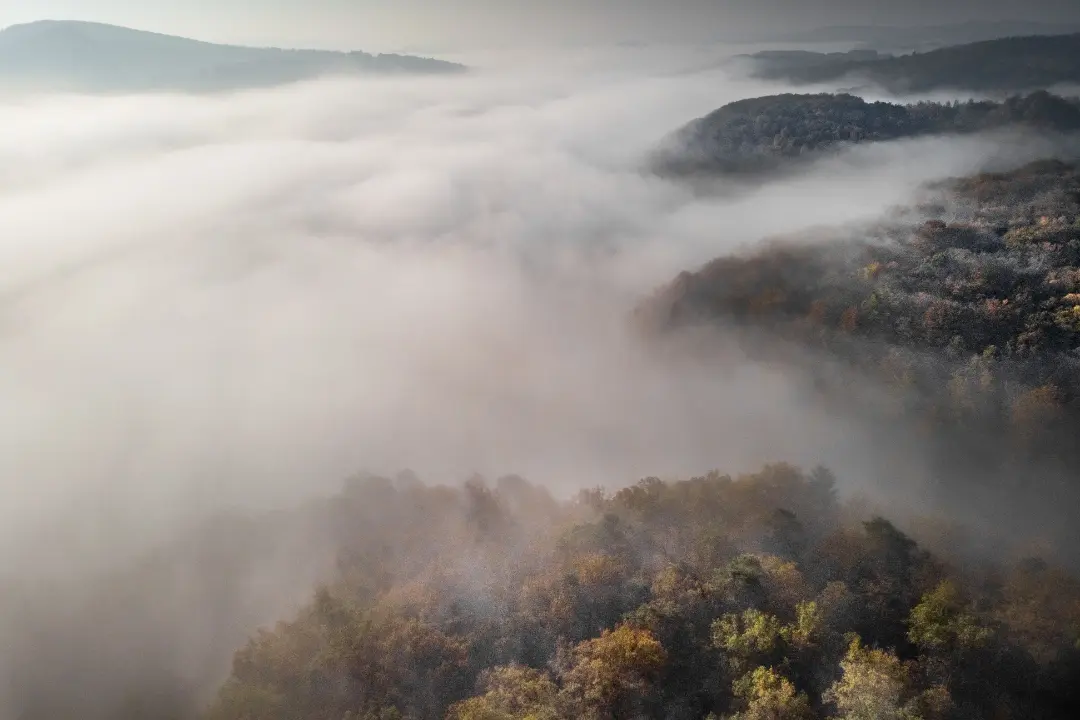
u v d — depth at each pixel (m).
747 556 62.44
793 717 46.16
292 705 59.97
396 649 62.66
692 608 58.47
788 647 52.66
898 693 46.06
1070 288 128.25
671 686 52.41
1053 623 54.06
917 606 55.25
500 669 57.94
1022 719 47.75
